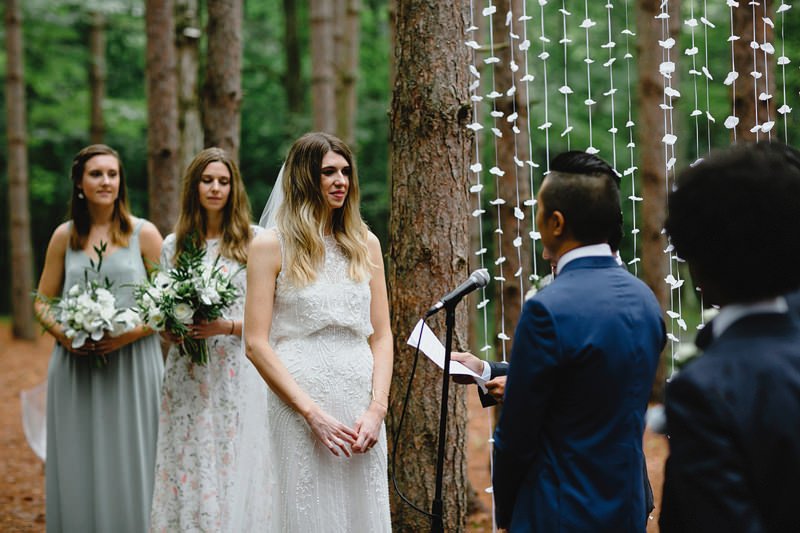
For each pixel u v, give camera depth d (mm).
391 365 3521
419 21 4066
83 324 4320
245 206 4582
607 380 2270
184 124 7875
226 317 4418
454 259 4109
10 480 6680
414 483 4105
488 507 5879
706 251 1729
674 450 1630
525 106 6266
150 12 7770
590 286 2344
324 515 3248
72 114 18797
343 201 3471
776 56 10836
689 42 14961
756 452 1565
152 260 4773
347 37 13031
